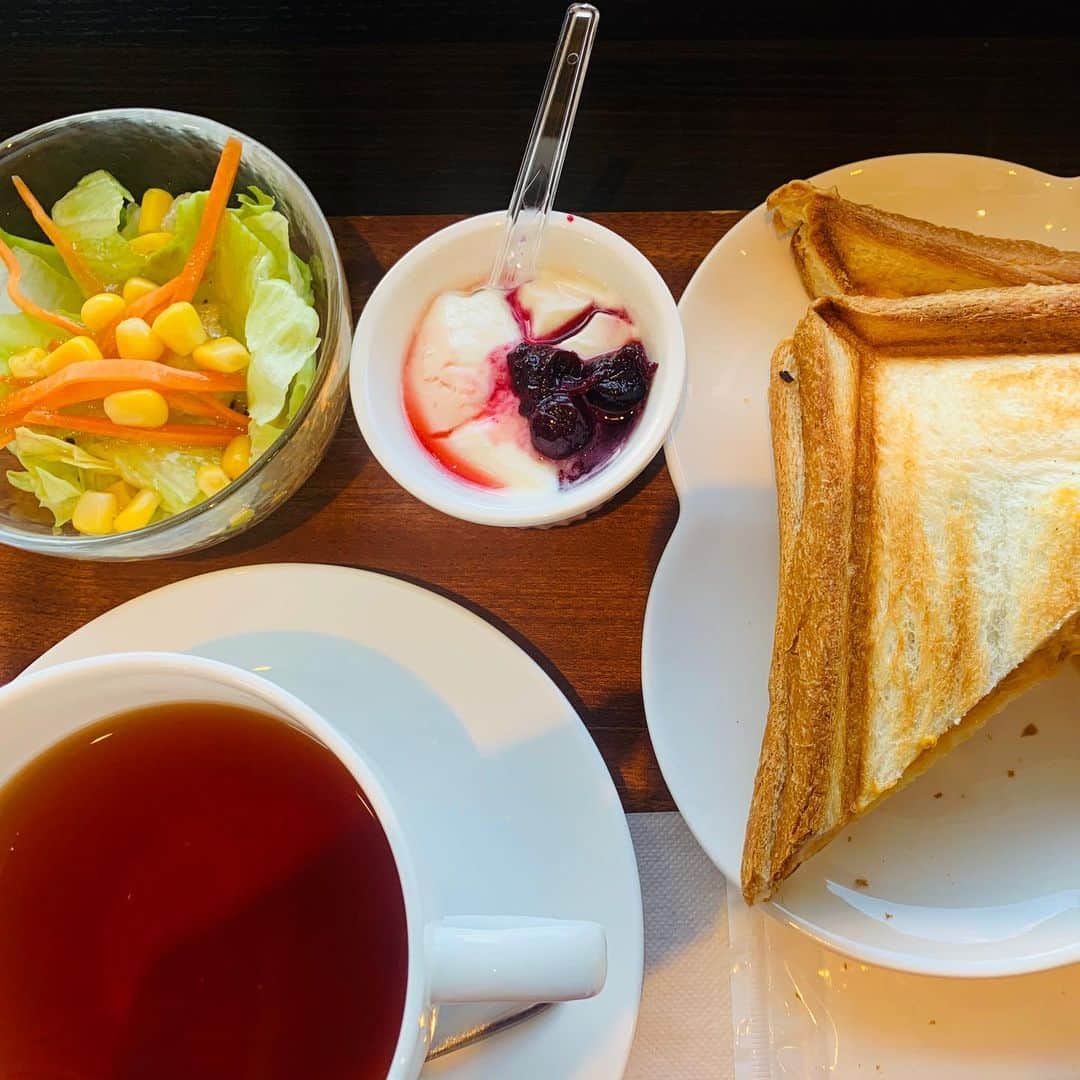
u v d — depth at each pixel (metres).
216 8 0.28
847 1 0.28
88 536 0.26
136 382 0.26
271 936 0.21
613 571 0.28
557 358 0.26
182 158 0.29
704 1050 0.26
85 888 0.22
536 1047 0.22
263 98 0.31
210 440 0.27
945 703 0.26
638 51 0.29
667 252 0.30
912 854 0.27
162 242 0.28
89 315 0.27
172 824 0.22
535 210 0.26
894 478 0.27
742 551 0.28
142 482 0.27
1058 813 0.27
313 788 0.21
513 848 0.23
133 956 0.21
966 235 0.29
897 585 0.27
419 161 0.31
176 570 0.28
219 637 0.25
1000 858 0.26
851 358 0.28
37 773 0.21
